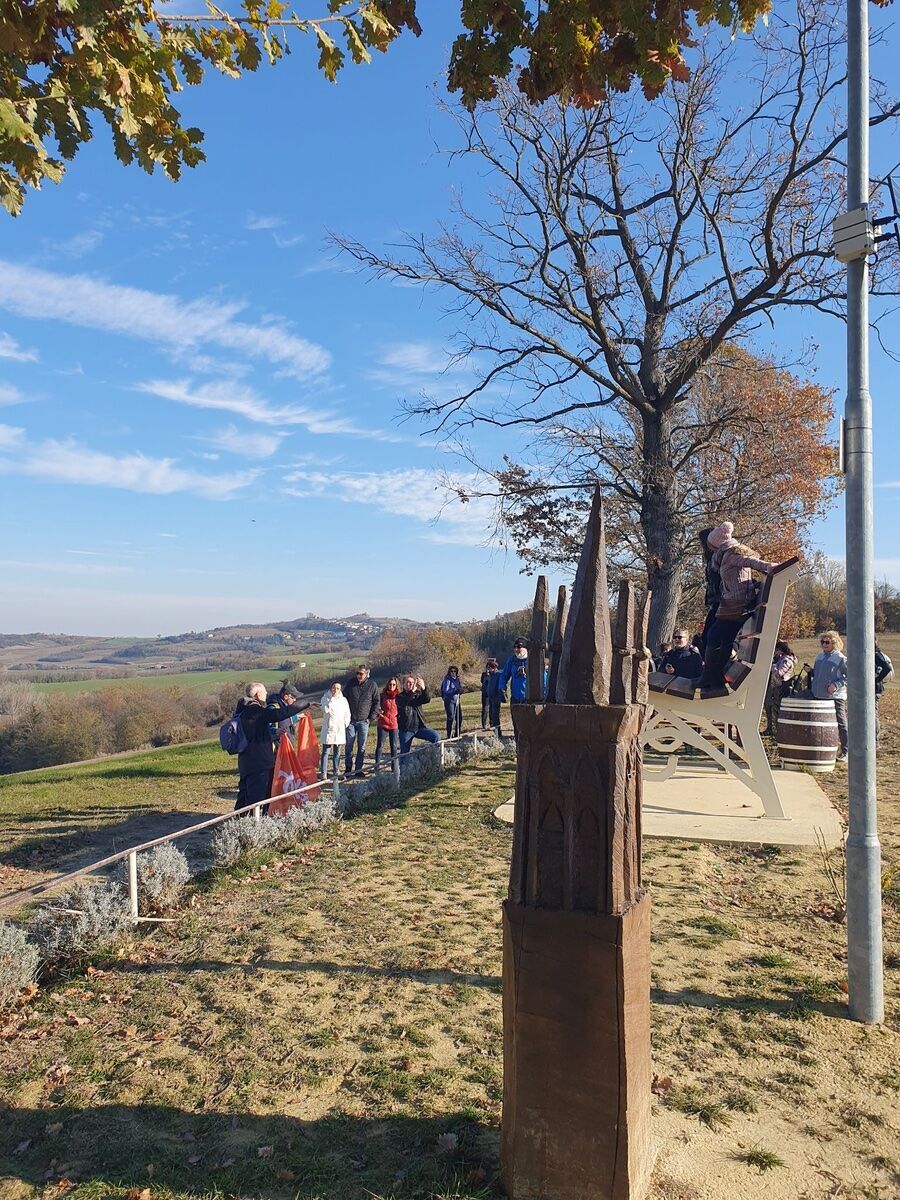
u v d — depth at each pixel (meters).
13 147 3.50
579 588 3.37
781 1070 4.40
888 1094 4.17
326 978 5.80
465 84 4.73
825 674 14.29
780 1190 3.43
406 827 10.45
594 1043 3.16
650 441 20.41
